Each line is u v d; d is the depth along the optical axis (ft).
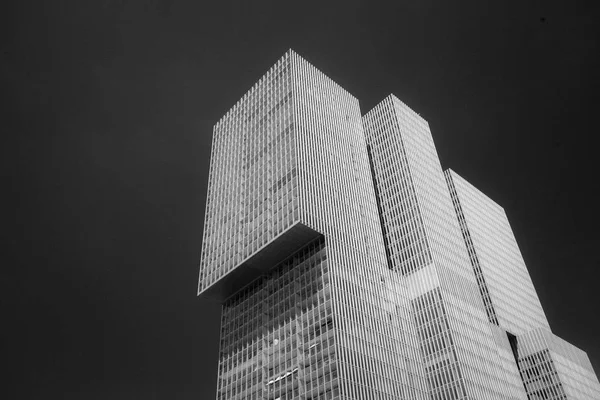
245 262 400.26
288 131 442.09
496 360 420.36
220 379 393.29
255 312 401.29
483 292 568.82
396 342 379.76
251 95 520.83
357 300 371.15
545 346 519.60
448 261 451.12
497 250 634.43
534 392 508.53
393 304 403.54
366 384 331.77
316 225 381.60
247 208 434.71
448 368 382.01
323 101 488.44
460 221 623.36
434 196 501.56
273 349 368.68
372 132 556.51
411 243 458.09
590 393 523.70
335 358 326.44
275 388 350.64
